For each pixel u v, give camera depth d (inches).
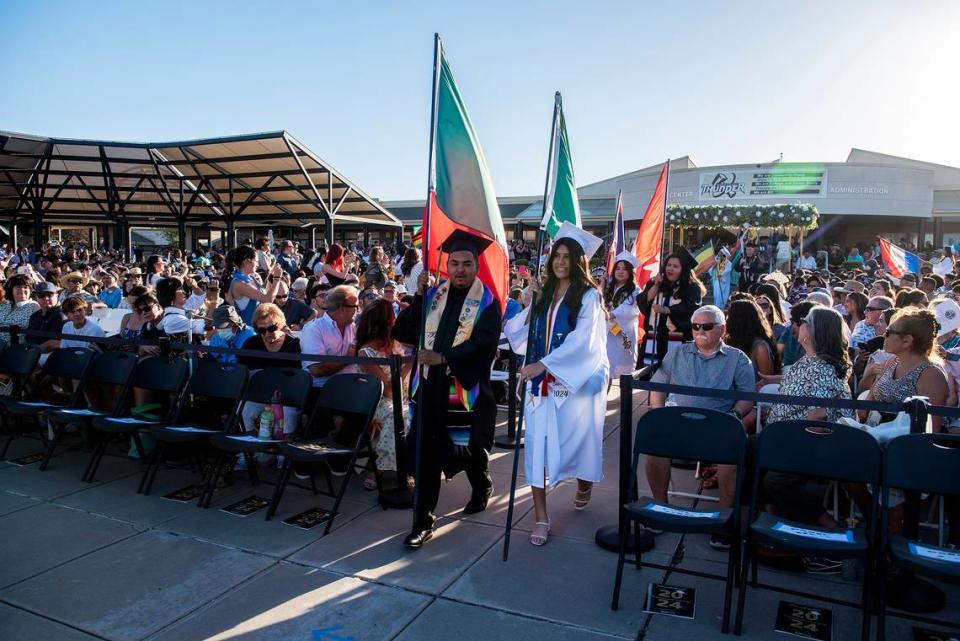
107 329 316.8
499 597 135.9
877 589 129.3
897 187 1237.1
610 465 219.1
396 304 323.9
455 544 160.9
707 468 191.3
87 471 207.3
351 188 732.7
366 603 134.2
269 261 477.7
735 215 719.7
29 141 701.9
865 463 126.7
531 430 161.6
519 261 442.0
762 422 184.1
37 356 240.4
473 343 164.2
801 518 145.3
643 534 159.9
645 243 317.4
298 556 155.1
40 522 175.2
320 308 284.5
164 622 128.3
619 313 264.8
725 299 427.8
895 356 168.4
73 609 133.0
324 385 194.1
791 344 251.3
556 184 202.5
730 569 125.2
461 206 166.2
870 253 1096.2
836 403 130.2
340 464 209.5
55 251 663.1
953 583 104.8
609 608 131.6
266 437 199.6
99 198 906.7
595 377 165.0
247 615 130.2
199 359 231.0
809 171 1252.5
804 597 128.1
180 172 812.0
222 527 171.8
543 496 161.3
